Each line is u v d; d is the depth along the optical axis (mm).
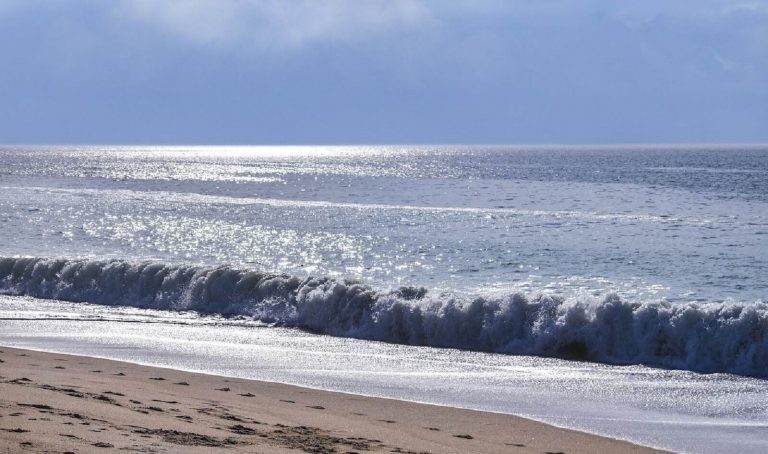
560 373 25391
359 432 17047
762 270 50344
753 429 19000
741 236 67062
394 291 33250
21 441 12828
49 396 17344
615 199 107750
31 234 68125
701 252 58094
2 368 22234
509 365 26594
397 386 23203
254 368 25344
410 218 81750
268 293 36219
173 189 129125
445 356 28016
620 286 45375
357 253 58344
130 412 16469
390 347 29562
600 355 28172
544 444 17281
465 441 17062
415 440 16703
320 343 30109
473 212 87938
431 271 50438
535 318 29734
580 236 67438
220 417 17141
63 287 41219
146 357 26688
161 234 69000
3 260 43750
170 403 18375
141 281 39531
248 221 79188
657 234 68562
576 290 44062
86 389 19109
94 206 94500
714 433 18625
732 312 27578
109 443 13320
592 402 21625
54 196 110188
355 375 24578
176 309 37312
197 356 27031
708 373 25781
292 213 87000
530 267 51719
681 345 27547
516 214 85562
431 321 30938
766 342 26281
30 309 36969
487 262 53781
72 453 12383
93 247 60938
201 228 73250
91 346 28406
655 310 28438
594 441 17734
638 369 26203
